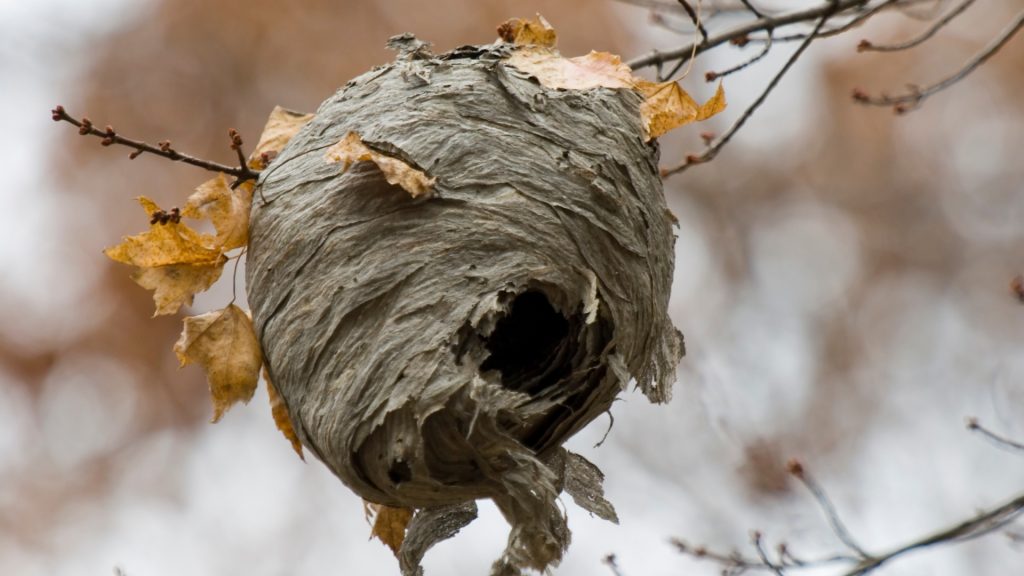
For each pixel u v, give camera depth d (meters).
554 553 5.56
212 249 6.30
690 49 7.59
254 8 14.90
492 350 6.33
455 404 5.55
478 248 5.81
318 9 15.00
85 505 14.21
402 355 5.64
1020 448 8.97
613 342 5.96
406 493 5.81
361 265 5.83
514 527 5.59
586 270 5.90
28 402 14.31
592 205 6.01
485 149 6.00
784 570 8.47
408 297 5.73
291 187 6.16
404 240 5.82
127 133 14.61
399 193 5.89
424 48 6.57
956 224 16.72
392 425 5.62
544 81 6.31
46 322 14.34
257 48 14.83
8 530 13.91
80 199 14.60
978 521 8.10
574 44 15.14
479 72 6.28
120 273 14.37
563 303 5.89
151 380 14.52
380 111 6.20
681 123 6.38
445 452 5.63
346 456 5.77
